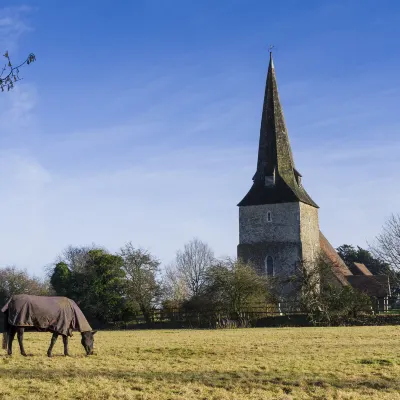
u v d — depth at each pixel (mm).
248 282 46875
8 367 16062
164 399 12008
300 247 62844
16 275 77938
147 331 40312
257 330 36500
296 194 64375
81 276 57031
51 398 11945
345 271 74625
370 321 41562
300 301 45531
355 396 12266
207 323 47000
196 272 83750
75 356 19000
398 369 15734
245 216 65812
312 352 19984
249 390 12961
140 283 55094
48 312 18578
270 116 68375
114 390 12672
